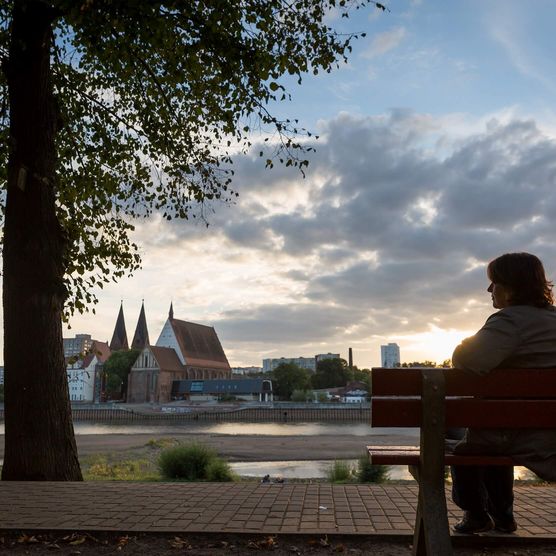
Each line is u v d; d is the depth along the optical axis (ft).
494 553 13.07
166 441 134.31
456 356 9.95
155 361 507.71
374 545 14.10
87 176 38.11
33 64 29.01
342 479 44.19
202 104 38.40
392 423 10.04
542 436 9.78
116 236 39.17
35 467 26.94
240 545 14.25
